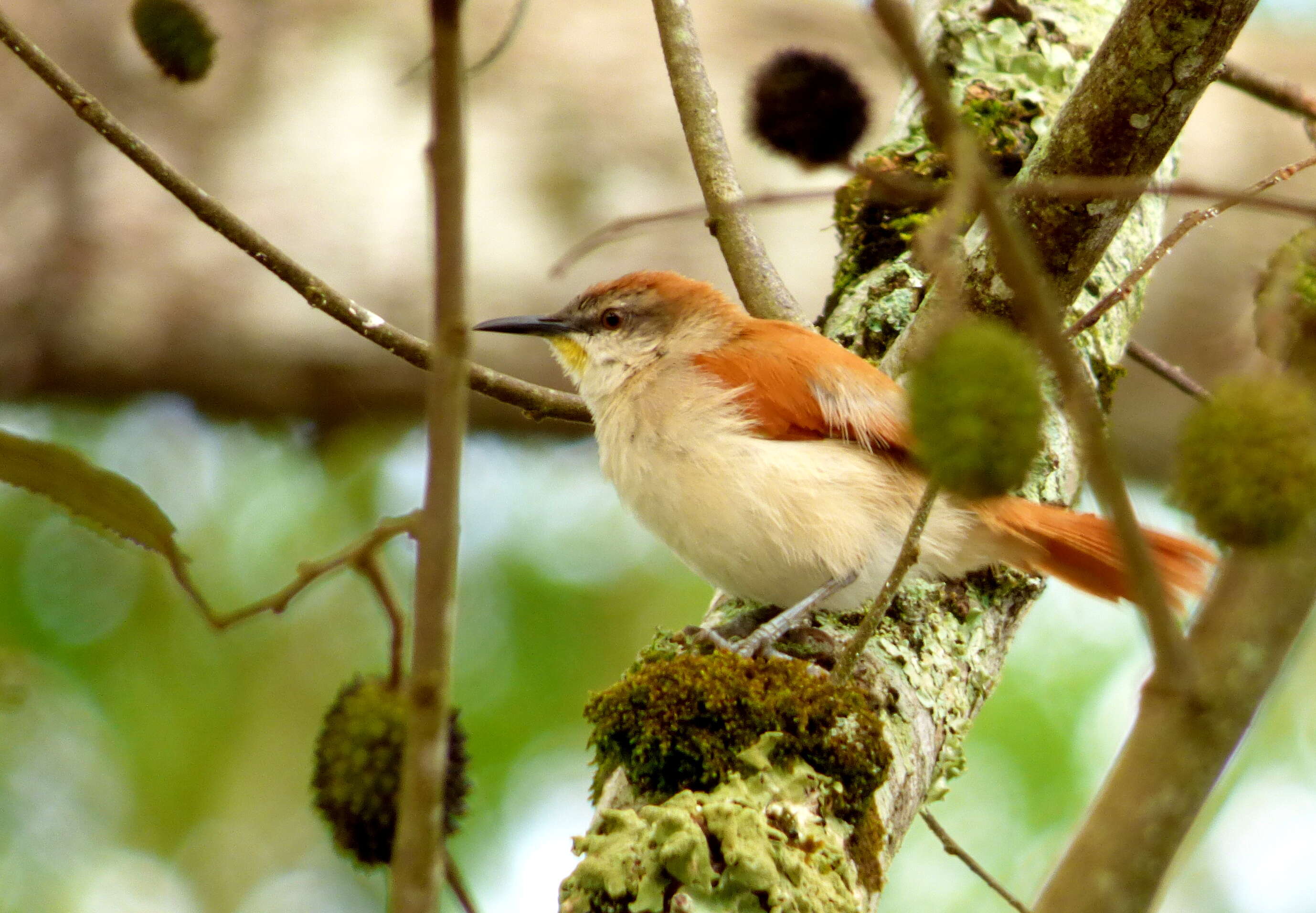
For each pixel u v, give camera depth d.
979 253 7.95
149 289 12.41
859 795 6.16
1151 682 4.39
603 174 13.16
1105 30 10.11
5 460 4.28
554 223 13.02
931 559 8.15
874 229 9.76
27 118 12.73
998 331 3.60
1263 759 13.27
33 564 13.12
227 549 13.66
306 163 12.86
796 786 5.99
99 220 12.52
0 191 12.53
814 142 5.38
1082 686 13.23
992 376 3.46
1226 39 6.79
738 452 8.52
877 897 6.11
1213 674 4.32
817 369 8.64
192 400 12.90
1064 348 3.36
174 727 13.17
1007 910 12.15
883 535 8.26
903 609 7.90
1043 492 8.48
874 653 7.43
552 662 13.31
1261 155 13.18
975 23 9.96
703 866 5.34
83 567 13.21
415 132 13.02
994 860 12.38
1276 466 3.49
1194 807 4.29
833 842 5.78
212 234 12.55
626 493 9.07
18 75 12.82
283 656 13.55
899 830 6.64
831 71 5.41
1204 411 3.65
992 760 12.77
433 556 3.60
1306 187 13.07
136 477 13.60
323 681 13.56
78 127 12.74
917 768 6.93
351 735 3.90
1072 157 7.36
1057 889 4.31
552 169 13.15
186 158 12.78
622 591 13.78
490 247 12.91
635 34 13.80
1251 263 12.89
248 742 13.32
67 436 13.48
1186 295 13.03
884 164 9.43
